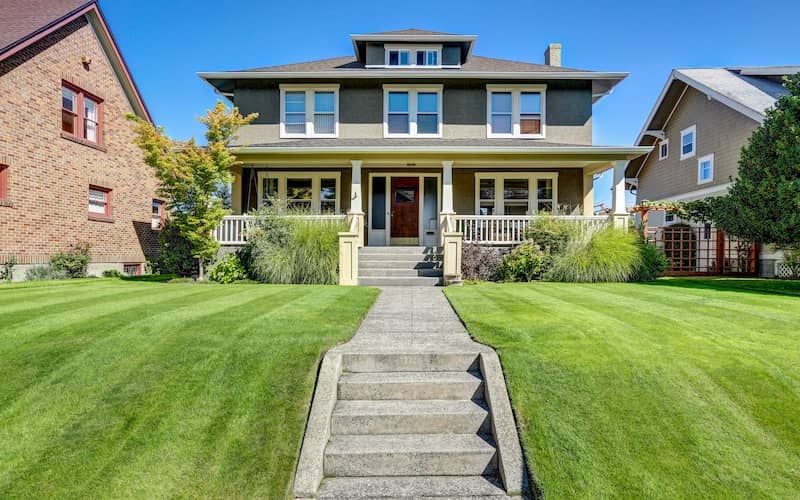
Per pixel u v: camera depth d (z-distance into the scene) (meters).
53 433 3.50
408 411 3.94
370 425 3.86
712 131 18.78
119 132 15.37
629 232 12.19
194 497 3.02
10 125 11.29
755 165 11.08
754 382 4.01
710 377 4.10
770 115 11.08
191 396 3.93
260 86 15.97
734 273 14.58
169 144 11.09
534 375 4.19
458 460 3.52
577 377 4.13
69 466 3.21
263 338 5.00
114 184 15.09
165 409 3.77
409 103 16.06
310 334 5.17
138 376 4.18
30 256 11.81
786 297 7.88
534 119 16.05
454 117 16.12
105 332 5.16
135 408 3.77
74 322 5.57
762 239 11.18
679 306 6.87
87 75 13.94
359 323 5.95
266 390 4.02
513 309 6.67
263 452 3.39
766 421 3.55
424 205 16.36
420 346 4.92
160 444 3.41
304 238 11.30
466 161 13.91
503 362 4.44
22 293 8.31
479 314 6.36
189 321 5.65
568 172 16.16
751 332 5.27
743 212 11.05
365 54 17.02
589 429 3.52
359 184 13.37
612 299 7.62
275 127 15.94
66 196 13.05
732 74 19.73
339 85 16.02
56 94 12.73
